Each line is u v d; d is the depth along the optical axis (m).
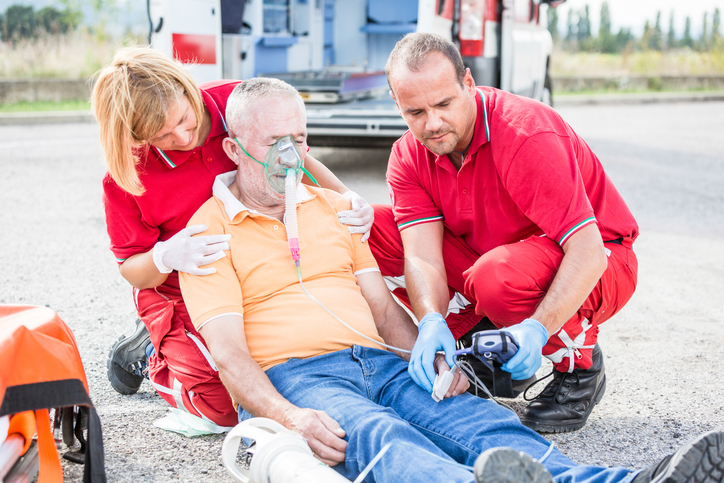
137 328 2.25
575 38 16.86
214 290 1.75
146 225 2.04
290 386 1.68
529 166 1.92
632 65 16.09
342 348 1.78
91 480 1.53
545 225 1.94
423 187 2.23
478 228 2.19
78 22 11.62
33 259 3.79
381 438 1.45
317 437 1.53
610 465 1.88
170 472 1.82
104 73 1.79
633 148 7.69
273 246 1.84
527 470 1.14
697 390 2.34
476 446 1.54
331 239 1.92
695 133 9.02
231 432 1.51
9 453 1.43
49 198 5.16
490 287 1.99
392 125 5.05
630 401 2.27
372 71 6.60
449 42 1.91
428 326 1.79
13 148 7.22
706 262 3.85
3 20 11.29
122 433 2.03
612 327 2.93
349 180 5.55
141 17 11.71
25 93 10.40
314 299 1.81
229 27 5.13
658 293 3.36
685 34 16.88
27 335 1.48
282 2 6.18
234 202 1.85
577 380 2.08
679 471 1.23
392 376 1.76
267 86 1.81
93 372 2.46
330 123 5.14
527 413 2.08
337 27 7.34
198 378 1.94
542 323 1.81
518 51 5.55
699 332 2.87
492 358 1.73
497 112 2.00
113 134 1.77
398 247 2.35
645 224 4.62
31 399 1.45
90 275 3.56
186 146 1.90
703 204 5.17
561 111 11.82
